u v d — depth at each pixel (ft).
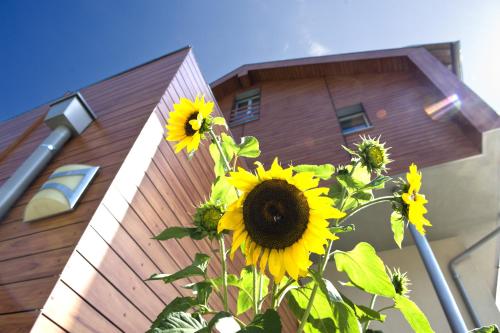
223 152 6.29
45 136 11.62
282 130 23.47
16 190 7.92
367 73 25.71
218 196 5.59
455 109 17.75
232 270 11.79
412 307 4.73
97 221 6.44
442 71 19.85
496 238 21.89
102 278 6.13
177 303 4.70
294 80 28.94
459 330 11.43
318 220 4.25
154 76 12.15
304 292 4.93
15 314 4.97
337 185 5.59
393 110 21.25
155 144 9.23
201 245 10.05
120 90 12.51
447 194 18.29
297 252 4.24
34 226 6.77
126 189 7.57
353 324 4.12
